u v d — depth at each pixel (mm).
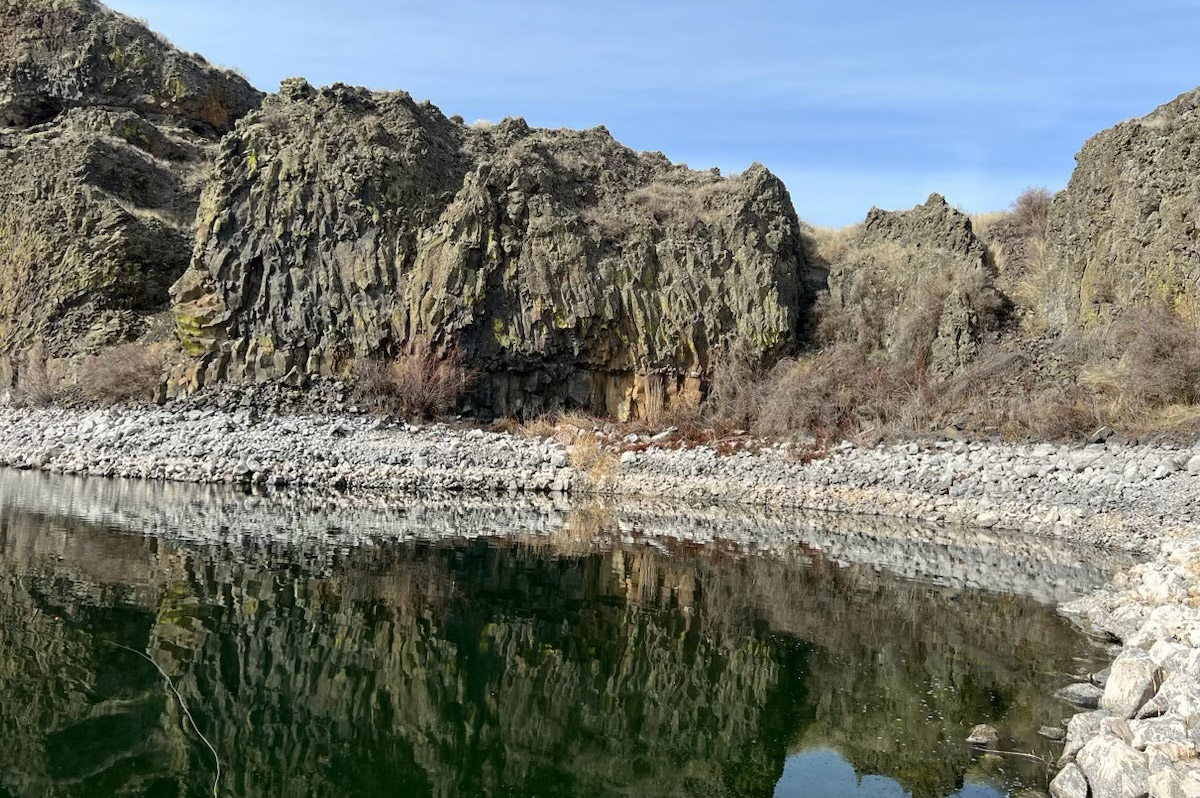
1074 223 32344
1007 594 15609
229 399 31234
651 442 30844
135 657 10430
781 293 36312
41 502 20891
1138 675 9266
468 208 34219
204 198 34594
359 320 33125
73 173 38969
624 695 10289
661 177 41969
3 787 7215
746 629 13047
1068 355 29562
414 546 17984
